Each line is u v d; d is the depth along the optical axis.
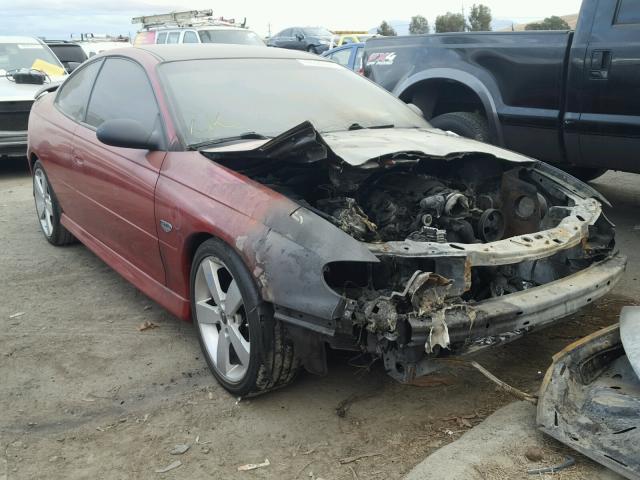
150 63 3.91
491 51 5.66
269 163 3.19
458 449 2.60
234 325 3.02
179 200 3.23
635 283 4.40
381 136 3.59
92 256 5.35
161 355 3.61
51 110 5.24
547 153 5.52
